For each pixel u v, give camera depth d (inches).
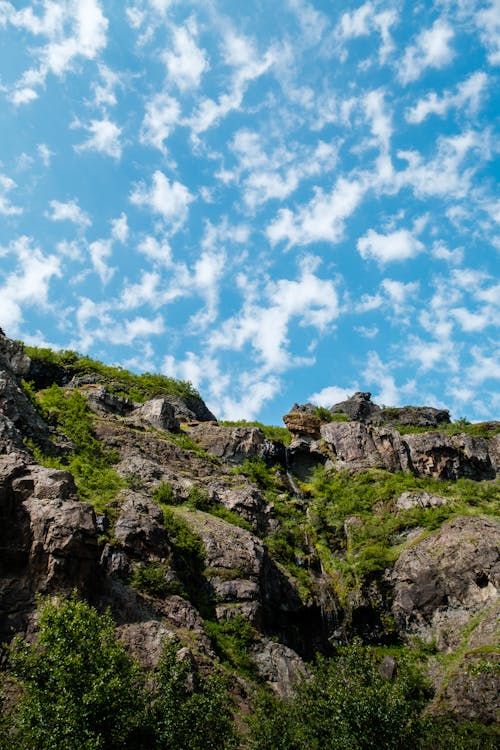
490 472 2906.0
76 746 698.8
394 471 2780.5
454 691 1482.5
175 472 2142.0
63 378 3250.5
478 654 1546.5
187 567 1552.7
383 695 968.9
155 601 1336.1
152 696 853.8
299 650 1657.2
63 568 1100.5
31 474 1225.4
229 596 1535.4
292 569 1927.9
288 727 1002.7
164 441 2343.8
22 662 791.7
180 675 890.7
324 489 2674.7
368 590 2006.6
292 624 1706.4
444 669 1658.5
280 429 3607.3
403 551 2095.2
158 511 1626.5
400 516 2322.8
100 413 2476.6
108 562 1355.8
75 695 743.7
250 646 1422.2
